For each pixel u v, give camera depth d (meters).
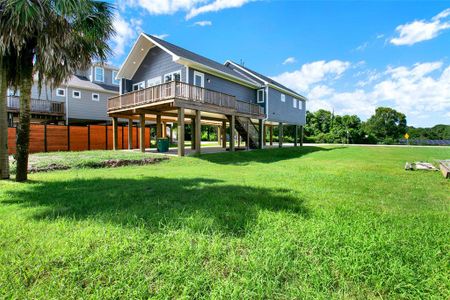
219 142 24.23
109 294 1.58
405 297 1.56
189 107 10.91
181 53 13.26
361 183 5.36
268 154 14.07
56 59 5.66
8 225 2.71
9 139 12.03
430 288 1.63
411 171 7.36
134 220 2.79
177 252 2.05
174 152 13.23
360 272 1.78
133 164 9.38
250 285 1.65
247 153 13.60
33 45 5.64
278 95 19.66
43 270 1.84
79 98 18.86
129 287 1.64
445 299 1.54
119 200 3.80
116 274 1.78
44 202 3.75
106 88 20.91
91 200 3.84
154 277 1.75
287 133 39.28
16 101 15.22
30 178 6.16
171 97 10.20
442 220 2.92
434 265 1.87
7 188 4.89
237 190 4.49
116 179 5.96
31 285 1.68
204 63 13.94
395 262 1.89
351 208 3.33
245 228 2.54
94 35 6.10
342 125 40.19
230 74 15.34
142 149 12.88
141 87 16.02
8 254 2.05
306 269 1.83
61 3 4.97
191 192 4.34
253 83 17.50
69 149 14.09
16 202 3.79
